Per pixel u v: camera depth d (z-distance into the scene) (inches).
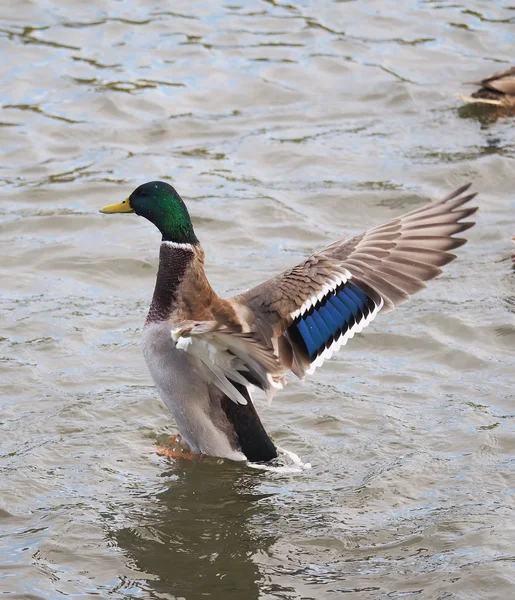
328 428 430.3
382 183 654.5
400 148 697.0
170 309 397.1
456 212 374.9
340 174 666.2
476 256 578.6
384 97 765.9
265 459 404.5
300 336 377.4
